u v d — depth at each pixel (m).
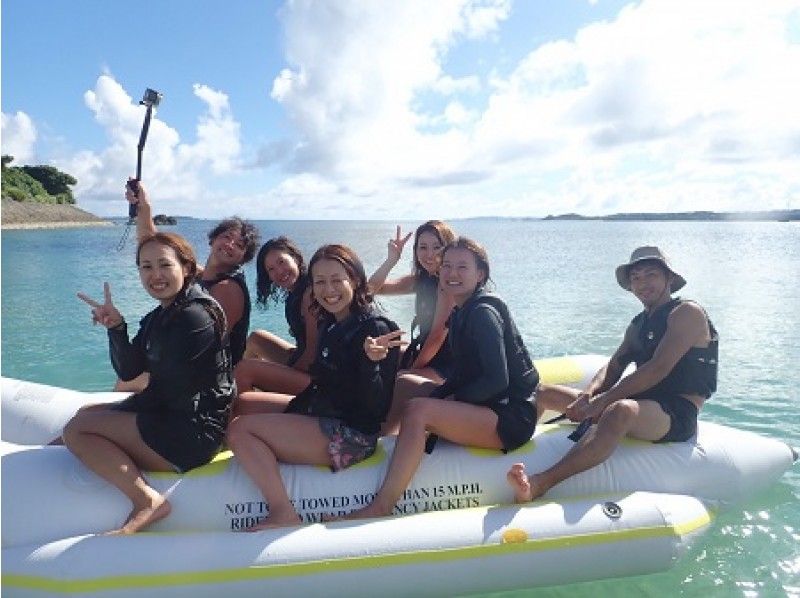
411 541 2.87
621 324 10.08
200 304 3.02
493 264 22.58
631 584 3.09
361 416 3.21
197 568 2.68
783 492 3.93
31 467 3.01
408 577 2.83
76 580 2.60
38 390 3.93
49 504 2.90
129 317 10.54
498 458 3.37
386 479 3.08
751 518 3.63
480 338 3.24
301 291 4.05
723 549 3.34
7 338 8.73
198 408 3.04
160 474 3.06
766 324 9.88
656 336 3.72
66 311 11.03
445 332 4.09
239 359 3.87
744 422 5.27
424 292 4.25
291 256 4.24
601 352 8.14
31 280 16.30
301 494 3.08
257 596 2.70
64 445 3.27
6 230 57.97
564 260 24.62
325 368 3.20
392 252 4.90
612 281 16.48
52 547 2.72
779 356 7.61
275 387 3.89
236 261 4.12
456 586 2.89
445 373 4.06
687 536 3.15
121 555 2.67
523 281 16.58
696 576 3.13
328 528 2.87
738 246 34.88
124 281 15.99
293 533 2.83
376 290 4.84
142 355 3.12
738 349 8.04
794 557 3.26
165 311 3.02
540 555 2.95
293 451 3.12
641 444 3.58
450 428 3.21
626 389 3.59
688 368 3.63
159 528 2.96
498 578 2.93
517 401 3.38
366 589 2.80
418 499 3.18
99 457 2.94
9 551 2.76
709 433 3.82
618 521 3.07
